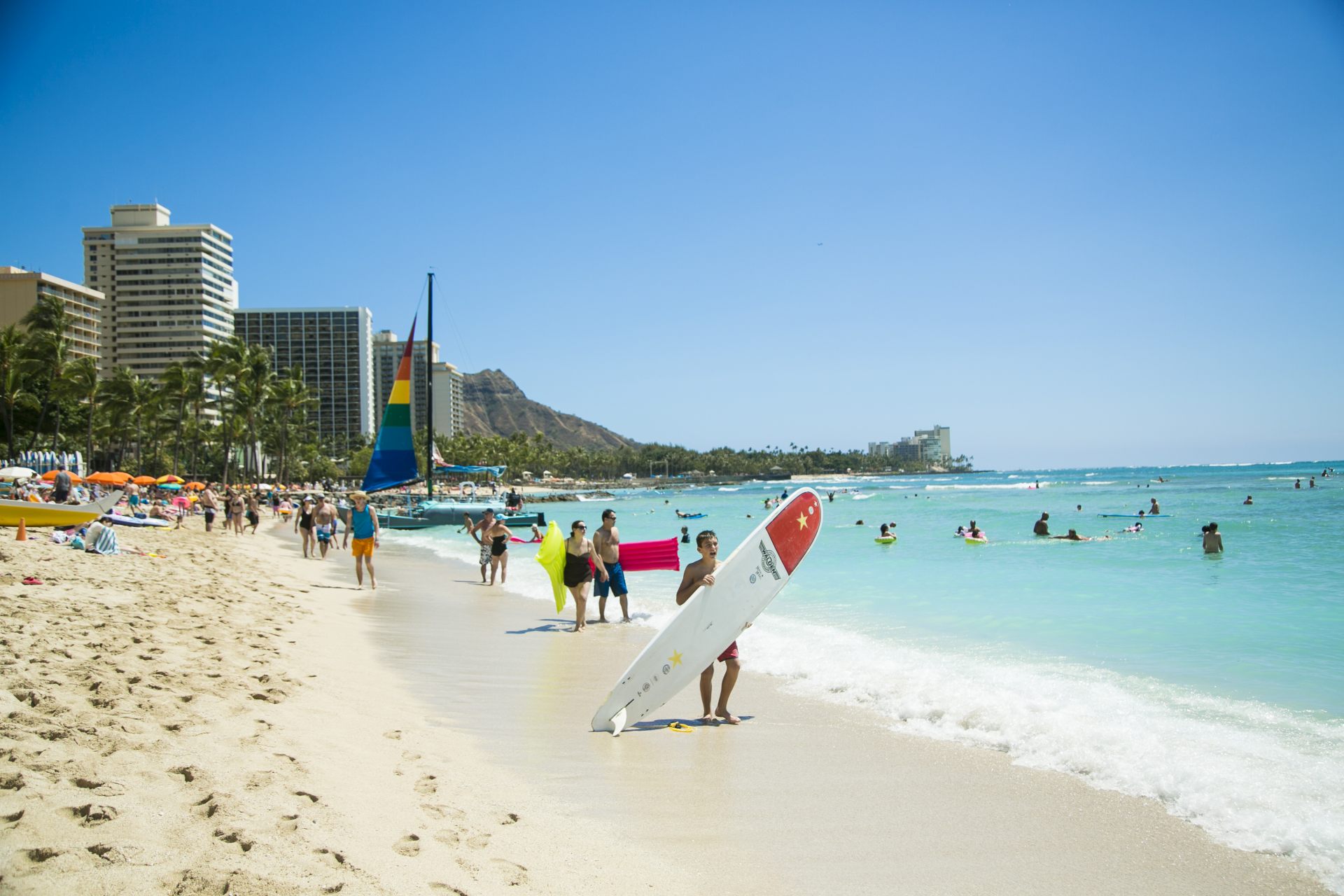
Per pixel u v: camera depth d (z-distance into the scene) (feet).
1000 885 12.25
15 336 192.65
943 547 74.33
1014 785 16.25
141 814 11.51
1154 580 47.06
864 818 14.69
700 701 23.22
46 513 70.28
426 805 14.03
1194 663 26.16
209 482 288.71
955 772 16.99
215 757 14.40
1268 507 123.95
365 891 10.38
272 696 19.74
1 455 210.79
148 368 485.56
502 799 14.98
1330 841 13.32
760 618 37.04
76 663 19.83
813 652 28.99
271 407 280.92
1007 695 22.30
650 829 14.07
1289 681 23.63
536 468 556.92
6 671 18.22
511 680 25.54
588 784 16.21
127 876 9.77
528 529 123.44
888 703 22.30
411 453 124.67
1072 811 14.93
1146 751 17.53
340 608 40.63
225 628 28.99
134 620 27.76
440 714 21.18
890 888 12.10
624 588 38.55
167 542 72.74
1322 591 41.11
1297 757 17.08
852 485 494.59
